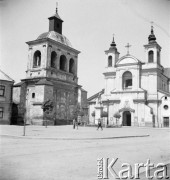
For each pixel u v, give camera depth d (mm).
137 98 62500
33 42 56156
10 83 48406
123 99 64312
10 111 48438
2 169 9680
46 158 11977
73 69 61844
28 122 52125
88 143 19016
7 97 48062
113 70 68938
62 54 58625
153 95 62094
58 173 9312
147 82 63344
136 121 61375
